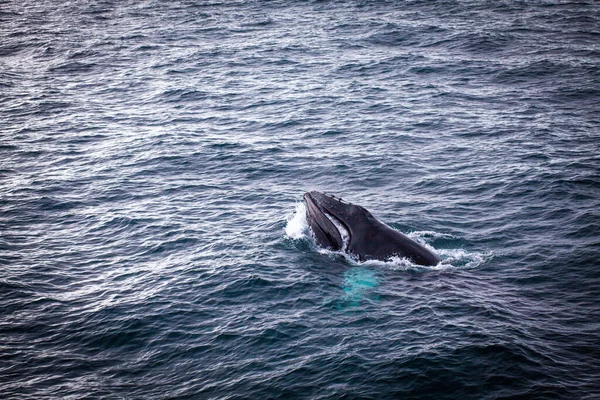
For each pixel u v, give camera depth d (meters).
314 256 23.83
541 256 23.56
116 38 66.38
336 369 17.41
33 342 19.42
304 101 45.34
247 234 26.05
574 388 16.20
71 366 18.27
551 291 21.16
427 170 32.88
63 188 31.50
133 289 22.30
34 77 52.88
